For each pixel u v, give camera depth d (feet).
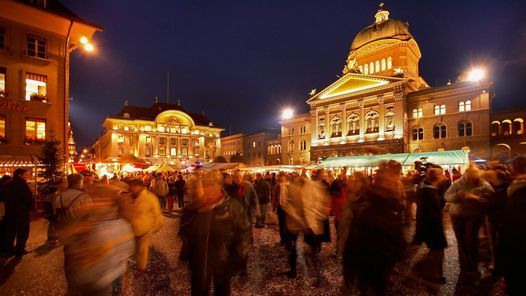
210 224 14.23
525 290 11.23
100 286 10.85
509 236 11.77
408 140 153.07
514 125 132.05
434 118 146.20
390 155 89.35
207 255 14.03
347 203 15.56
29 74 69.72
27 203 29.04
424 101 150.30
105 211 11.50
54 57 73.41
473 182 22.04
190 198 14.94
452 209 23.00
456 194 22.43
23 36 69.21
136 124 273.33
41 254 28.86
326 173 39.14
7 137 65.77
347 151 165.27
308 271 23.53
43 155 60.44
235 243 16.19
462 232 22.39
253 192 30.55
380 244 12.74
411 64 179.63
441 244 20.56
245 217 16.78
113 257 11.32
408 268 22.16
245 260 22.22
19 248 28.22
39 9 68.64
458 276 21.59
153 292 19.66
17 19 68.28
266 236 36.45
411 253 26.30
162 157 278.05
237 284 21.07
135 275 22.68
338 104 174.29
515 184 12.31
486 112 132.36
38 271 24.13
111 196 11.93
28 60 69.36
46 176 58.44
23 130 67.92
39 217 51.93
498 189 21.95
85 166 89.20
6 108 65.51
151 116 287.28
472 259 21.79
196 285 13.80
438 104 146.00
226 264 14.53
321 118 183.52
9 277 22.84
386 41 176.35
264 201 43.32
